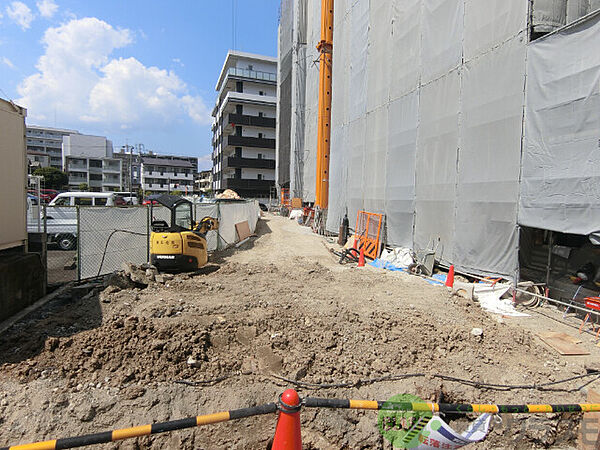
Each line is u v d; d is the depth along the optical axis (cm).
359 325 516
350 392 394
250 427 363
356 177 1447
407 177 1060
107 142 7088
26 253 571
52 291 628
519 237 681
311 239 1573
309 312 555
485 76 762
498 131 726
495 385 405
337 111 1702
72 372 376
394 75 1136
